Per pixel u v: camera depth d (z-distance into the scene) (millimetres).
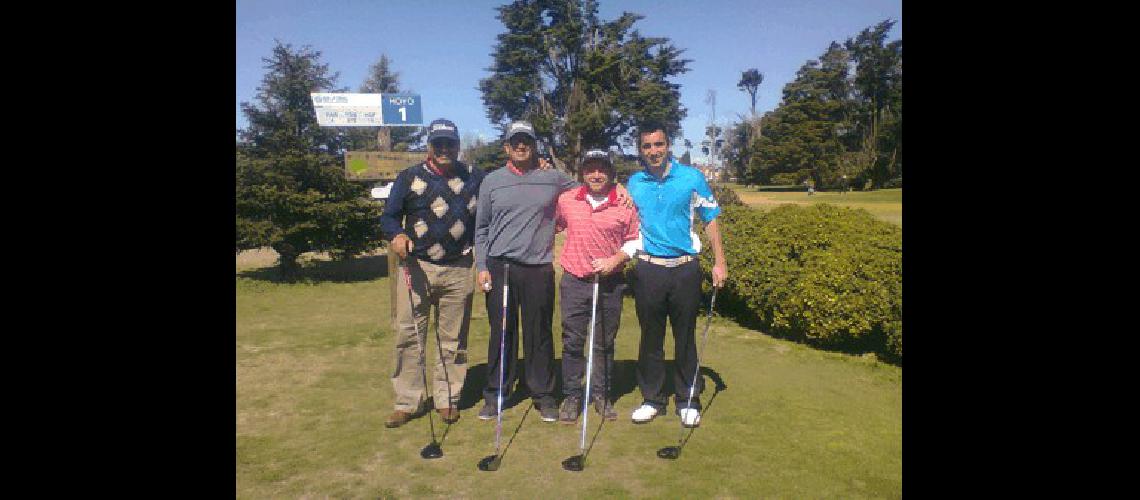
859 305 5289
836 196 48031
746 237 7445
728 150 89500
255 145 10703
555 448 3668
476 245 4027
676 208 3822
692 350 4051
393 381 4066
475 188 4027
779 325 6062
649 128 3740
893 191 54000
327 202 10414
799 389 4605
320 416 4203
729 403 4336
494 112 42750
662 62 40031
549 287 4039
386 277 10836
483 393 4355
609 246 3928
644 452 3596
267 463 3488
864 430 3846
